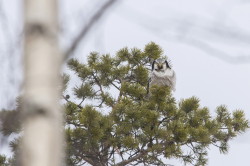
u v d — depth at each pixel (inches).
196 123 561.9
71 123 554.6
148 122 542.0
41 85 87.9
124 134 546.6
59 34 90.6
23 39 89.3
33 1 89.2
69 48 92.3
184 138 527.2
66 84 557.3
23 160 85.7
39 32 88.8
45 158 86.0
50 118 87.8
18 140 407.2
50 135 87.4
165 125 561.3
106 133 539.8
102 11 95.7
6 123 97.6
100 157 538.0
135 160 546.6
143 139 545.6
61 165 93.0
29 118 87.1
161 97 548.7
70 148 508.4
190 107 553.6
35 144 86.3
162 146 539.2
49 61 88.9
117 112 543.5
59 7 90.8
